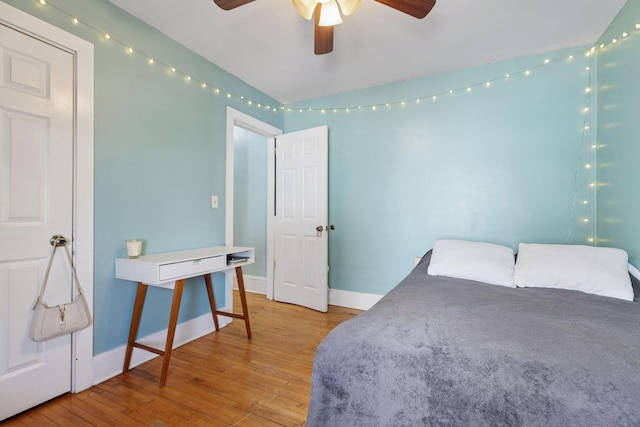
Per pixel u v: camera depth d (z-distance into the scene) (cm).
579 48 235
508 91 258
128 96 196
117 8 190
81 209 171
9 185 147
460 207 277
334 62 262
